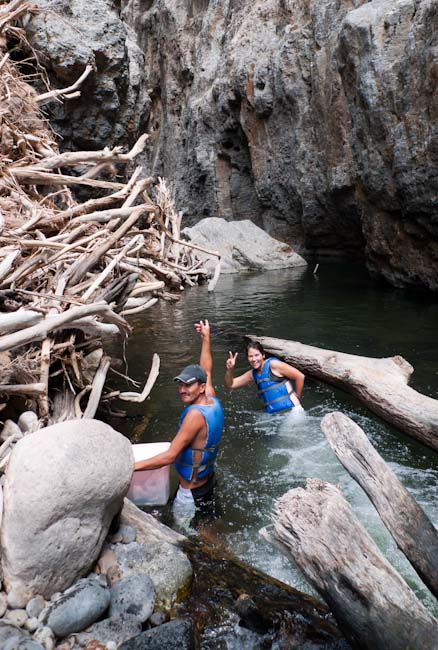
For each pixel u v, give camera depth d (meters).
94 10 13.06
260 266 14.90
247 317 8.88
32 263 4.09
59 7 12.30
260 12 17.56
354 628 2.15
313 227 16.39
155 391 5.55
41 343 4.35
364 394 5.21
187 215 22.36
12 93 7.17
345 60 12.14
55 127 12.88
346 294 10.77
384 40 10.77
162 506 3.58
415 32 9.78
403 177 10.29
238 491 3.74
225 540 3.21
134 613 2.40
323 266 15.42
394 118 10.55
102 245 4.43
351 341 7.30
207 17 21.69
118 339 7.61
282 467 4.06
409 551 2.54
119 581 2.55
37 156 7.17
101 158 5.96
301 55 15.12
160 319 8.91
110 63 13.02
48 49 11.84
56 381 4.44
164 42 24.50
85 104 13.05
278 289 11.59
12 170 5.70
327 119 14.02
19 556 2.32
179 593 2.61
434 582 2.42
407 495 2.72
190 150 21.58
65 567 2.42
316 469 4.02
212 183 20.38
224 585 2.70
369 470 2.81
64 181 5.81
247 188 19.73
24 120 7.16
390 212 11.37
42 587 2.37
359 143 12.00
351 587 2.21
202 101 20.36
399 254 11.35
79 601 2.31
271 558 3.04
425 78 9.59
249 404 5.30
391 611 2.13
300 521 2.39
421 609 2.15
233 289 11.74
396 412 4.75
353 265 15.41
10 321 3.03
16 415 3.80
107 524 2.68
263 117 17.12
